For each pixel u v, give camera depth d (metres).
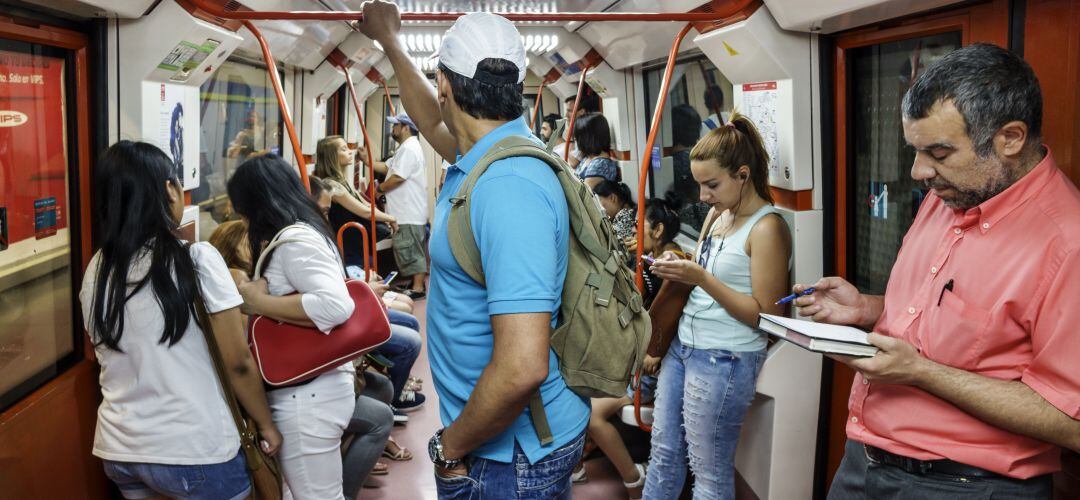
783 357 2.86
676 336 2.92
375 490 3.76
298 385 2.51
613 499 3.54
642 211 2.90
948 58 1.48
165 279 2.16
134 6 2.56
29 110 2.37
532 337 1.44
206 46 3.05
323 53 6.07
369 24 2.20
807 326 1.69
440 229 1.65
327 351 2.44
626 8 3.97
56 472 2.46
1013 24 1.93
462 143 1.69
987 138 1.44
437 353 1.69
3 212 2.22
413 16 2.21
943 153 1.48
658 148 5.44
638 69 5.55
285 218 2.51
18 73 2.30
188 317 2.19
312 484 2.58
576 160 6.05
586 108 7.17
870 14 2.28
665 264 2.61
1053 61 1.80
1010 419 1.45
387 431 3.21
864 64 2.69
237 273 3.06
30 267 2.39
